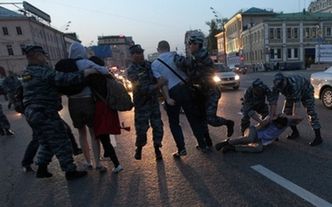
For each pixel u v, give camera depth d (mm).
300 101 5723
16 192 4590
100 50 43000
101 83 4633
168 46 5297
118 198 4102
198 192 4062
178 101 5188
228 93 16359
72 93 4543
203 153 5586
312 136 6207
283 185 4078
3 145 7789
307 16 60812
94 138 4953
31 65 4508
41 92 4465
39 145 5324
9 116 13930
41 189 4621
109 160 5672
